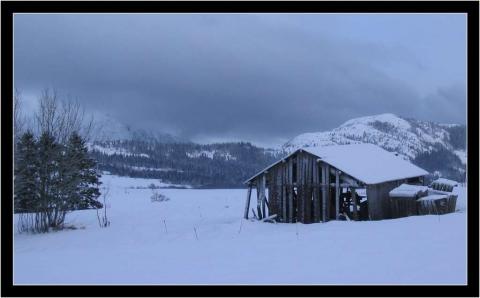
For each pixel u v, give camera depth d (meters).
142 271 15.19
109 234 27.73
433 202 29.06
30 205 30.42
